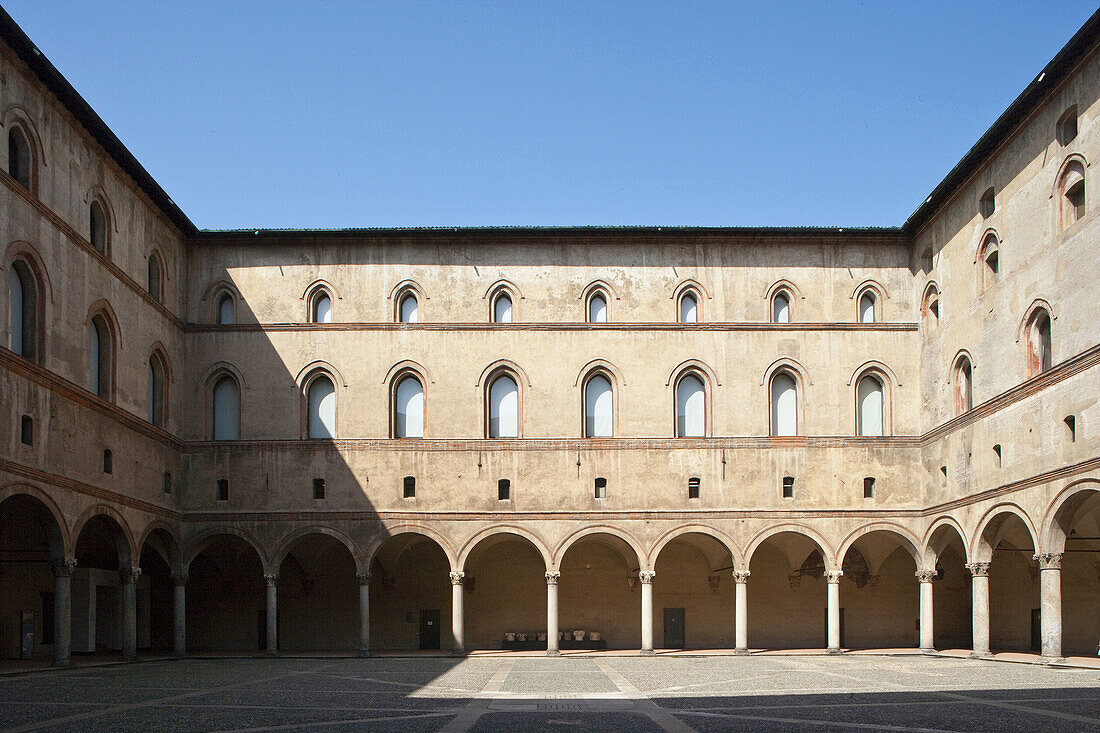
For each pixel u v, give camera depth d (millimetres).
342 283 51500
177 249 50500
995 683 32656
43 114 37344
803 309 51656
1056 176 38156
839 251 52250
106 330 42469
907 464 50375
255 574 56406
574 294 51594
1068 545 49750
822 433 50531
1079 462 36062
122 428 43125
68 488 38094
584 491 49875
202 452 50031
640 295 51625
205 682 34375
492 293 51562
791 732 21828
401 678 35969
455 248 51875
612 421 50906
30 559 47406
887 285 52062
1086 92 36312
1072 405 36719
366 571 49156
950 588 56719
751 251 52125
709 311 51500
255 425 50250
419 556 56406
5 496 33469
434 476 49906
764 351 51125
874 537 52500
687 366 50906
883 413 51219
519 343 51000
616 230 51312
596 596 55906
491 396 51188
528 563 56281
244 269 51656
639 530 49656
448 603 56031
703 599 55844
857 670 38812
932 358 49531
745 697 28938
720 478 50000
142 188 46250
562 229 51250
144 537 45156
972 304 45125
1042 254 39125
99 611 54625
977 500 44156
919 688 31188
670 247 52031
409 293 51656
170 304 49438
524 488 49875
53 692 30562
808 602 56094
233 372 50688
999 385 42438
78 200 39938
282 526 49500
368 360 50781
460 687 32406
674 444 50125
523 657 48438
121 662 43562
